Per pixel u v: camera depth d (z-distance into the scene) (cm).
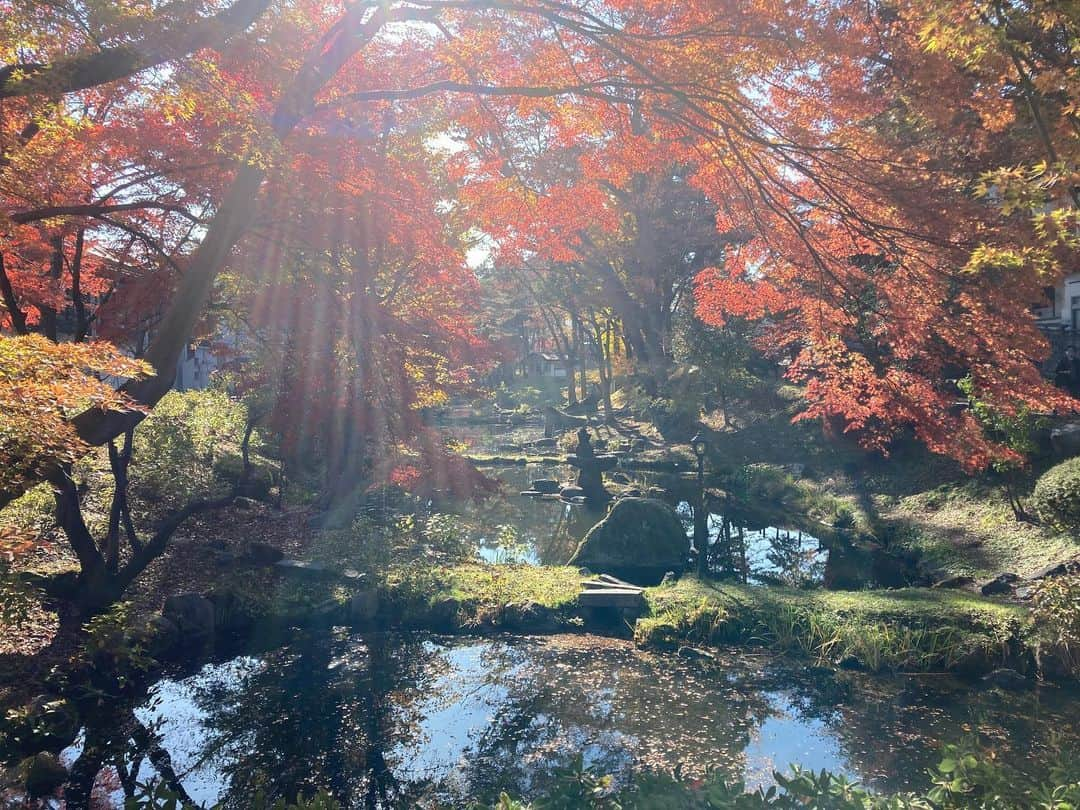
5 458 353
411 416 1027
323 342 896
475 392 1248
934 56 411
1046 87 369
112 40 394
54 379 366
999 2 368
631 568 1176
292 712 671
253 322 916
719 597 910
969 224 441
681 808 303
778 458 2238
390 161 755
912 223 461
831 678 735
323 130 677
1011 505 1214
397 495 1470
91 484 1084
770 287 696
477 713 667
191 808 514
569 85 575
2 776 534
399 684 731
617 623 907
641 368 3516
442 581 984
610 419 3556
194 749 604
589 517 1748
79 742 609
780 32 445
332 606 916
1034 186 358
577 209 826
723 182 591
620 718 652
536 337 7350
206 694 707
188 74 427
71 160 549
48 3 370
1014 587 914
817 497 1744
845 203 478
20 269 730
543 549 1393
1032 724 621
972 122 457
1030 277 428
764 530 1540
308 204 699
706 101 510
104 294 852
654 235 2784
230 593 903
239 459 1466
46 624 747
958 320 493
